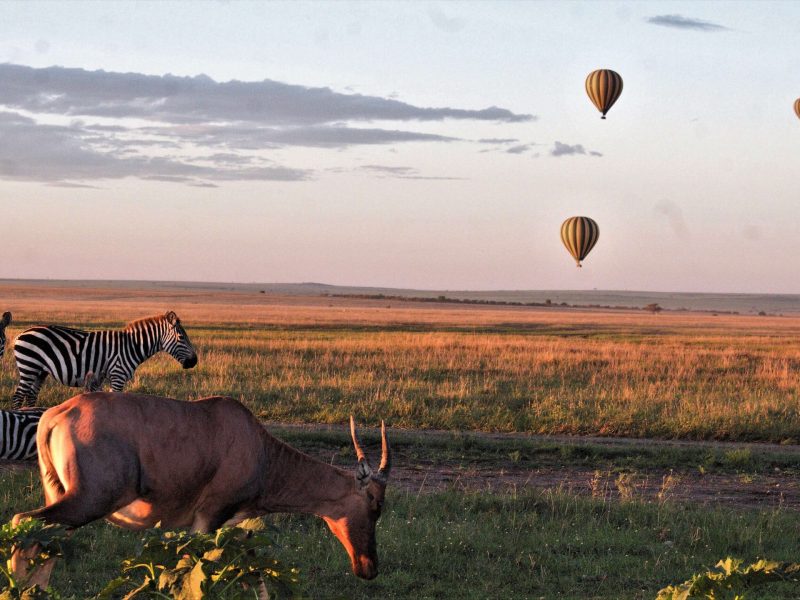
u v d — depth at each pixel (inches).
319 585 314.7
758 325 3865.7
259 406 732.7
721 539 378.3
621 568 342.6
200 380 881.5
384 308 5275.6
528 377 999.0
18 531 199.3
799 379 1037.2
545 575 333.1
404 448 594.2
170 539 198.2
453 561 346.0
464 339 1711.4
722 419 716.7
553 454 594.6
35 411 445.7
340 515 293.0
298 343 1403.8
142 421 267.4
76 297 5472.4
